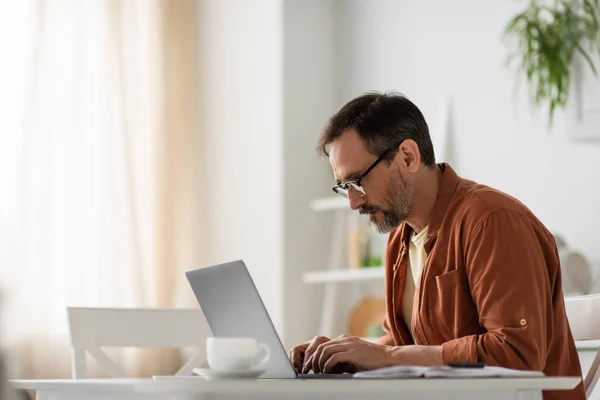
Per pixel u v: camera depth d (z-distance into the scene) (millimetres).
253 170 4695
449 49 4309
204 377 1797
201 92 4918
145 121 4723
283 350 1746
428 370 1476
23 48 4332
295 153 4648
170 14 4848
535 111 3875
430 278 2232
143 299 4473
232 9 4844
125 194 4512
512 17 4035
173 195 4727
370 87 4695
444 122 4246
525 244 2047
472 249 2104
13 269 4152
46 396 1862
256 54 4734
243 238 4695
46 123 4316
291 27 4684
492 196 2166
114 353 4418
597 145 3645
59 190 4367
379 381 1401
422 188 2295
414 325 2295
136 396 1666
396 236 2521
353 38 4805
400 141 2262
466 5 4246
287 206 4582
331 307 4590
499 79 4059
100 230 4453
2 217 4188
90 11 4562
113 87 4555
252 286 1783
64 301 4309
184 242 4777
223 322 1877
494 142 4055
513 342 1911
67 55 4449
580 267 3432
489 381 1391
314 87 4777
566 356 2150
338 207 4434
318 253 4703
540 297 2004
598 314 2395
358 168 2258
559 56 3621
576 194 3707
